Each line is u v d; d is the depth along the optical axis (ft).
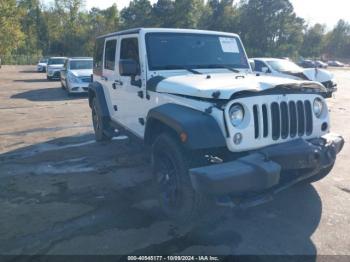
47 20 255.91
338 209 13.92
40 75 101.86
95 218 13.30
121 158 20.42
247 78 13.74
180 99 12.94
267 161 10.98
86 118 33.37
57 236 12.05
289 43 245.45
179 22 203.51
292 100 12.43
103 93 21.66
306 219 13.16
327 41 334.03
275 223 12.87
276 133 12.08
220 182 10.20
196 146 10.94
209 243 11.65
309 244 11.52
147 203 14.55
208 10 218.38
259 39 232.32
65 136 26.11
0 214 13.64
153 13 209.46
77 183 16.70
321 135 13.44
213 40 17.22
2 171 18.39
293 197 14.99
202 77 14.33
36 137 25.81
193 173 10.64
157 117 12.82
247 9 229.45
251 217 13.30
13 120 32.42
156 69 15.30
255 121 11.66
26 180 17.11
